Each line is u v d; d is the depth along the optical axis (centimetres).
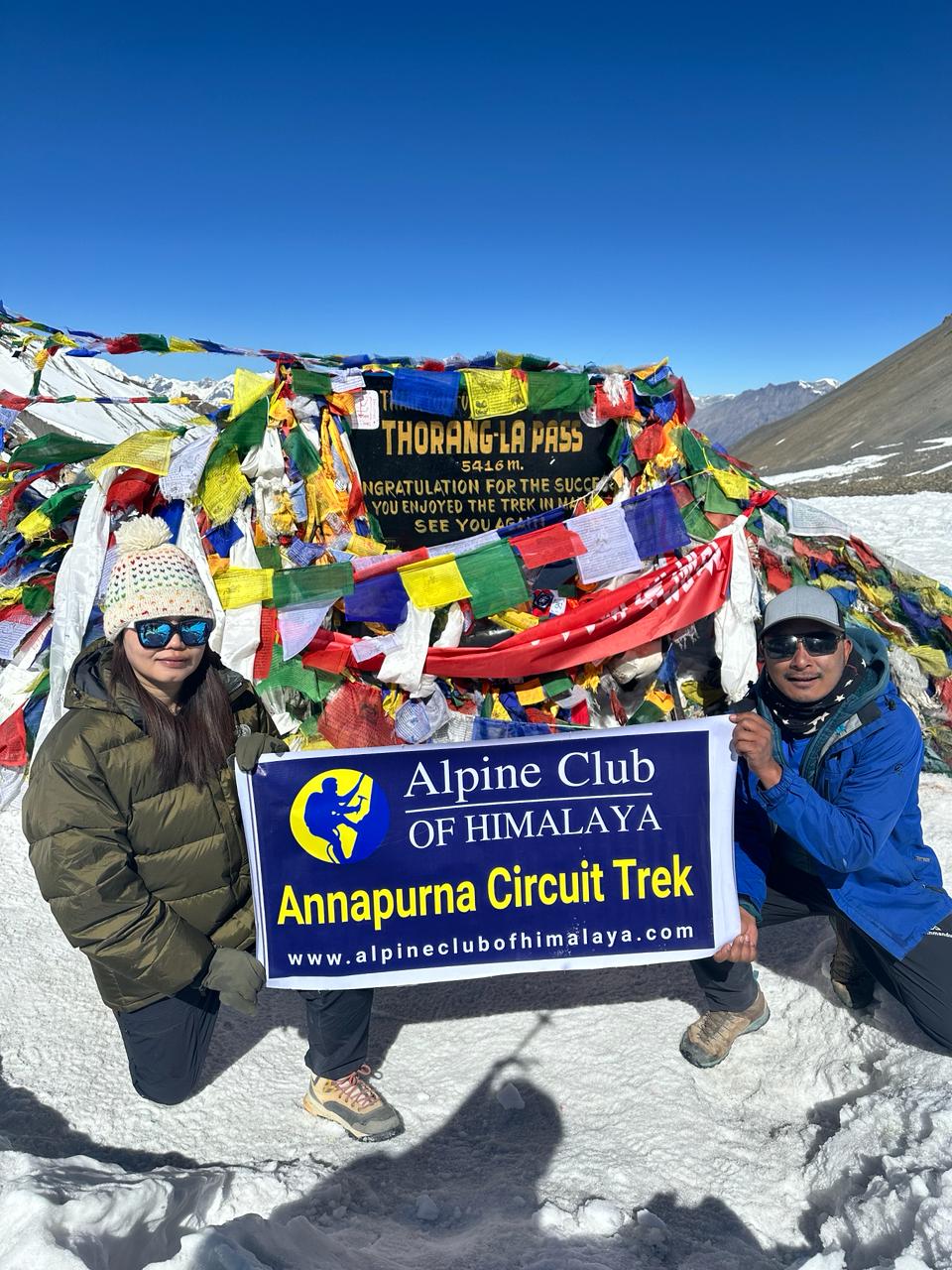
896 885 267
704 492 330
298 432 308
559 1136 268
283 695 330
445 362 321
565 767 256
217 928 257
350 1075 273
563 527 321
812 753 270
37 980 341
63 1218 186
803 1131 264
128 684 228
